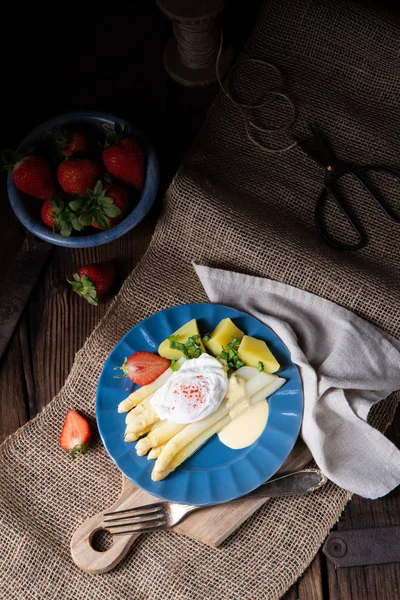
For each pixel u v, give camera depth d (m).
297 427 0.85
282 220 0.96
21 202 0.91
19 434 0.92
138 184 0.93
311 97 1.00
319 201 0.96
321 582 0.87
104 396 0.88
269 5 1.00
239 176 0.99
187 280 0.96
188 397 0.84
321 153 0.96
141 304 0.96
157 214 1.02
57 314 0.99
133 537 0.86
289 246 0.93
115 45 1.08
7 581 0.88
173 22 1.01
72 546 0.86
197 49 1.01
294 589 0.87
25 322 0.99
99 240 0.90
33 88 1.07
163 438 0.85
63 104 1.07
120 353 0.89
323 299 0.92
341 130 0.99
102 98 1.06
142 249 1.01
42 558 0.88
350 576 0.87
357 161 0.98
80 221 0.87
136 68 1.07
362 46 0.99
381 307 0.91
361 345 0.89
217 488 0.84
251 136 1.00
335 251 0.95
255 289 0.93
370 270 0.93
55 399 0.93
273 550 0.86
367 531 0.87
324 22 0.99
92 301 0.96
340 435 0.87
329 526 0.87
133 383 0.89
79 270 0.96
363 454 0.86
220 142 1.00
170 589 0.86
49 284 1.00
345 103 1.00
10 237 1.02
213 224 0.94
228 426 0.87
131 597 0.86
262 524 0.87
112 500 0.90
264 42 1.02
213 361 0.86
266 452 0.85
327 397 0.88
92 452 0.92
